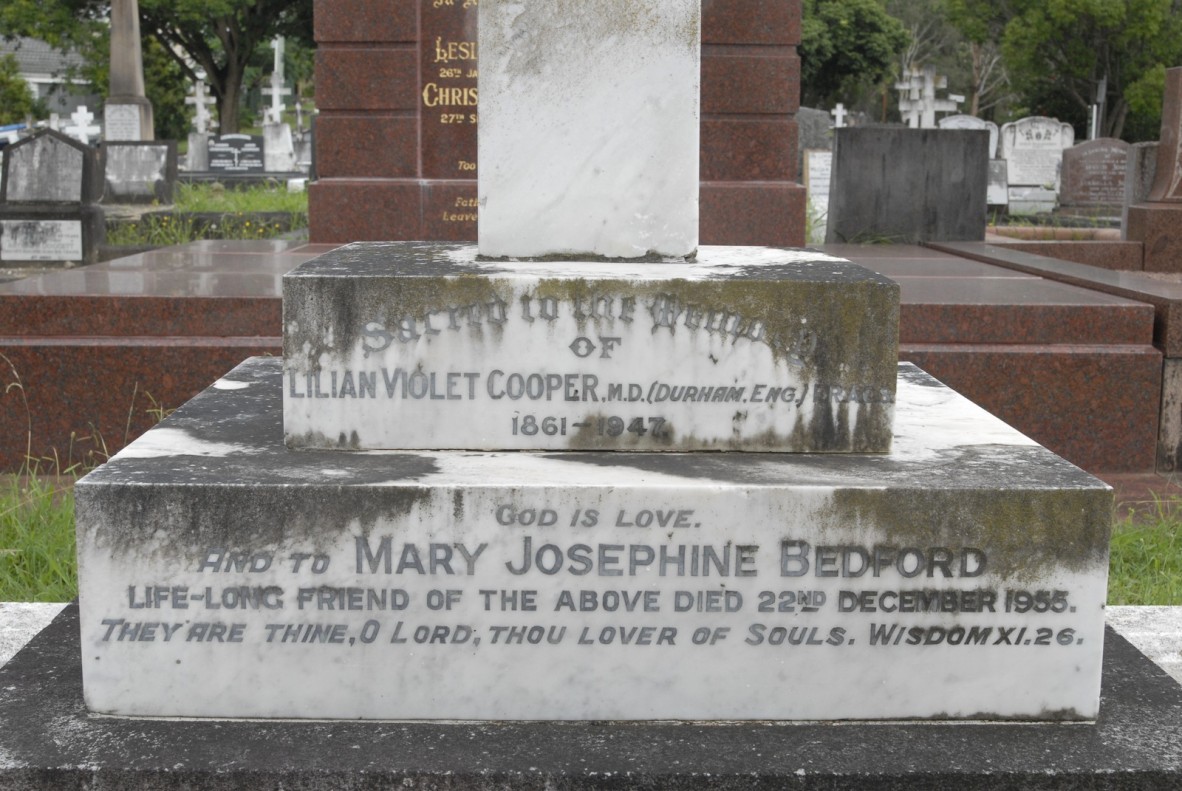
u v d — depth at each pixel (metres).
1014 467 2.23
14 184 11.71
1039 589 2.13
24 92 38.47
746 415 2.29
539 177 2.42
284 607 2.12
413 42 7.86
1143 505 4.74
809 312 2.26
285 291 2.25
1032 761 2.04
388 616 2.12
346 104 7.92
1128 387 5.16
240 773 1.99
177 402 5.11
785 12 7.79
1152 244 10.05
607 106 2.40
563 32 2.37
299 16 34.81
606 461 2.23
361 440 2.29
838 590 2.12
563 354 2.26
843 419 2.29
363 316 2.25
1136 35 33.41
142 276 5.96
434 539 2.10
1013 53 35.12
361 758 2.03
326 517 2.09
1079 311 5.18
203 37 35.00
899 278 6.31
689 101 2.40
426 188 7.96
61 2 32.88
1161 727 2.18
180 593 2.11
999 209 17.48
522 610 2.12
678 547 2.10
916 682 2.15
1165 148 10.16
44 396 5.12
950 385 5.12
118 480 2.10
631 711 2.16
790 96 7.86
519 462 2.22
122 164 15.84
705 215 7.91
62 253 11.68
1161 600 3.62
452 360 2.26
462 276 2.24
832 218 9.48
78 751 2.04
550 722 2.16
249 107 54.69
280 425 2.53
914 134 9.35
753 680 2.15
